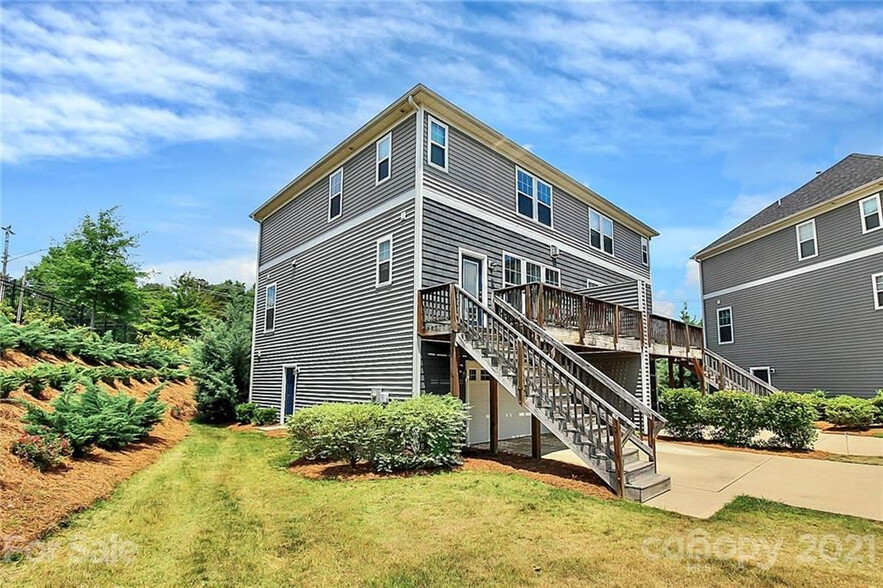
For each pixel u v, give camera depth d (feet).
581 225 47.93
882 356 48.19
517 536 14.56
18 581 11.03
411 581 11.74
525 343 24.72
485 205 36.55
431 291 30.19
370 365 34.17
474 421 34.04
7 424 19.04
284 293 47.55
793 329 57.57
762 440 33.12
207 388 47.52
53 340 33.42
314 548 13.73
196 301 90.63
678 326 46.80
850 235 51.75
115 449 23.71
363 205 36.99
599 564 12.60
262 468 24.40
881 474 23.98
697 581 11.66
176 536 14.49
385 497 18.62
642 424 34.94
